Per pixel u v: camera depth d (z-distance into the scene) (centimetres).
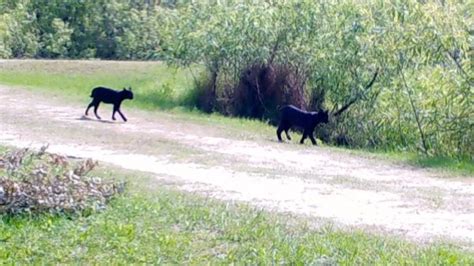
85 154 1284
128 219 769
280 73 2217
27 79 2775
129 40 4441
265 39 2242
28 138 1434
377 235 777
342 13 2042
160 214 796
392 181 1147
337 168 1260
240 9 2284
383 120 1842
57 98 2209
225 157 1314
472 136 1614
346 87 1998
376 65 1927
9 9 4503
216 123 1856
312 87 2122
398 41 1838
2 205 754
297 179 1125
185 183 1052
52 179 815
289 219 830
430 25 1738
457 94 1625
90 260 647
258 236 726
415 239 777
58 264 638
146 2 4722
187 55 2406
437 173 1238
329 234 754
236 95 2295
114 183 881
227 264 642
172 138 1525
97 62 3312
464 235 807
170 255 662
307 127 1659
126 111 2022
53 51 4419
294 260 654
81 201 789
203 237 718
